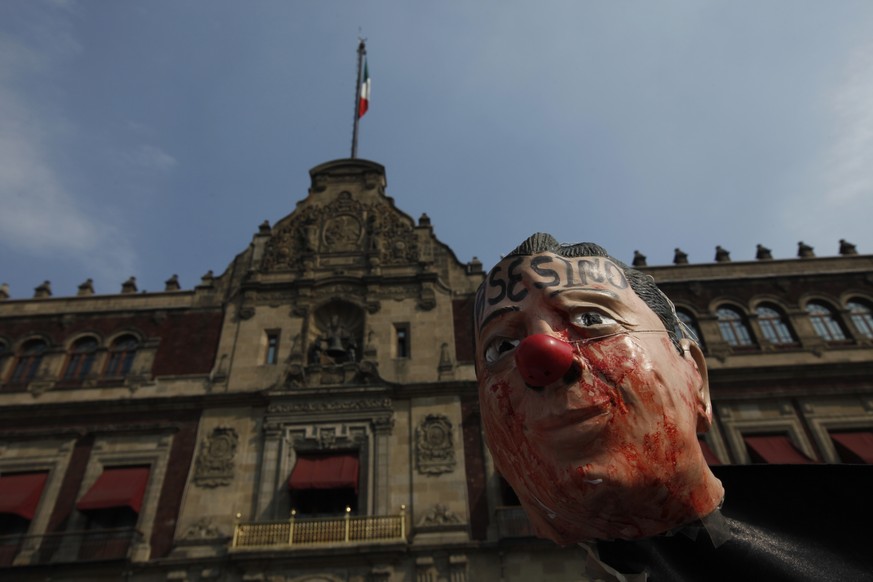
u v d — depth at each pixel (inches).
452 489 732.0
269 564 659.4
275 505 719.7
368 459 756.0
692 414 119.4
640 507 109.2
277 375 839.1
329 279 930.7
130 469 765.3
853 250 1010.1
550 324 123.6
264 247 999.6
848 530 123.6
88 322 924.6
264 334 891.4
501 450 124.4
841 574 116.7
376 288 924.6
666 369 119.3
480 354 137.2
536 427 112.5
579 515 113.5
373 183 1076.5
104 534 697.6
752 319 892.6
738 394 804.0
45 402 823.7
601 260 139.9
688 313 900.6
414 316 895.7
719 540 115.2
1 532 721.0
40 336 908.6
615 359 115.2
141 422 805.2
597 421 108.3
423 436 774.5
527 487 120.7
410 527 700.0
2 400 835.4
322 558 661.3
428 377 829.2
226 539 693.3
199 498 731.4
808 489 129.5
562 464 108.9
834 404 797.2
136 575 669.9
